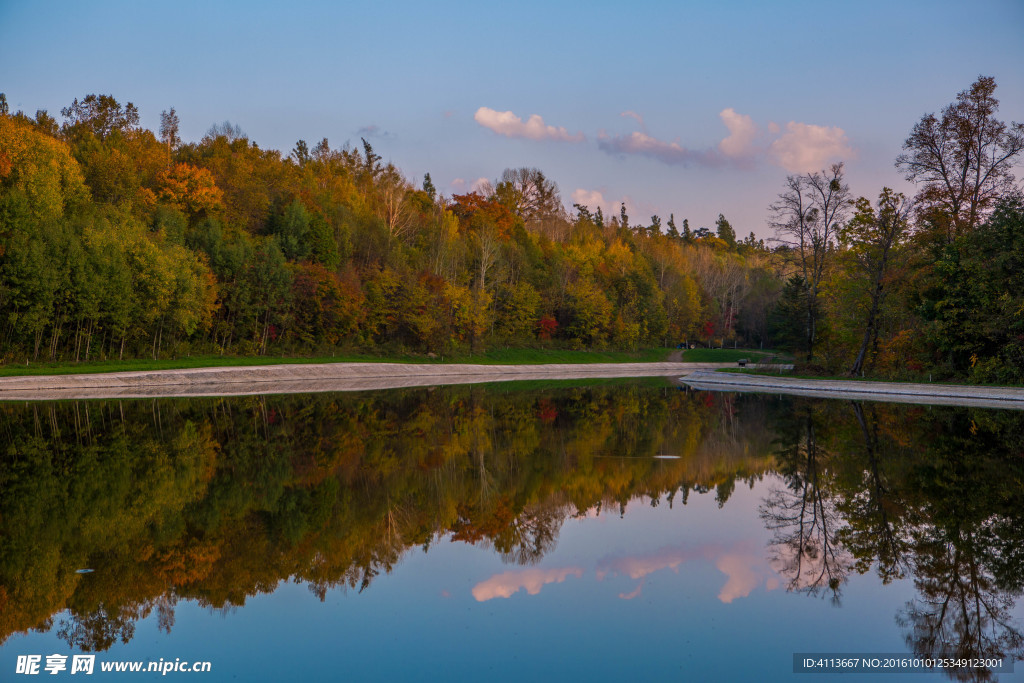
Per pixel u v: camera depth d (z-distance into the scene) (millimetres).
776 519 12055
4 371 38969
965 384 35250
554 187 120125
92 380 40406
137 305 46438
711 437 21312
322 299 63844
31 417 24828
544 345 89250
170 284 47594
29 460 16719
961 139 39906
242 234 62406
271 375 50188
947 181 40844
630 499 13523
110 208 50062
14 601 8117
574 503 13234
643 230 161500
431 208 104438
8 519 11391
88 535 10555
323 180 90500
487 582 9094
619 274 107625
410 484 14617
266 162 87500
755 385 46031
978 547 10281
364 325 68625
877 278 41344
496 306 85438
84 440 19859
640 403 33688
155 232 52500
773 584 9023
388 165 101188
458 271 82875
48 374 40000
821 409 29453
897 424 23656
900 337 40594
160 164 68812
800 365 47219
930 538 10773
